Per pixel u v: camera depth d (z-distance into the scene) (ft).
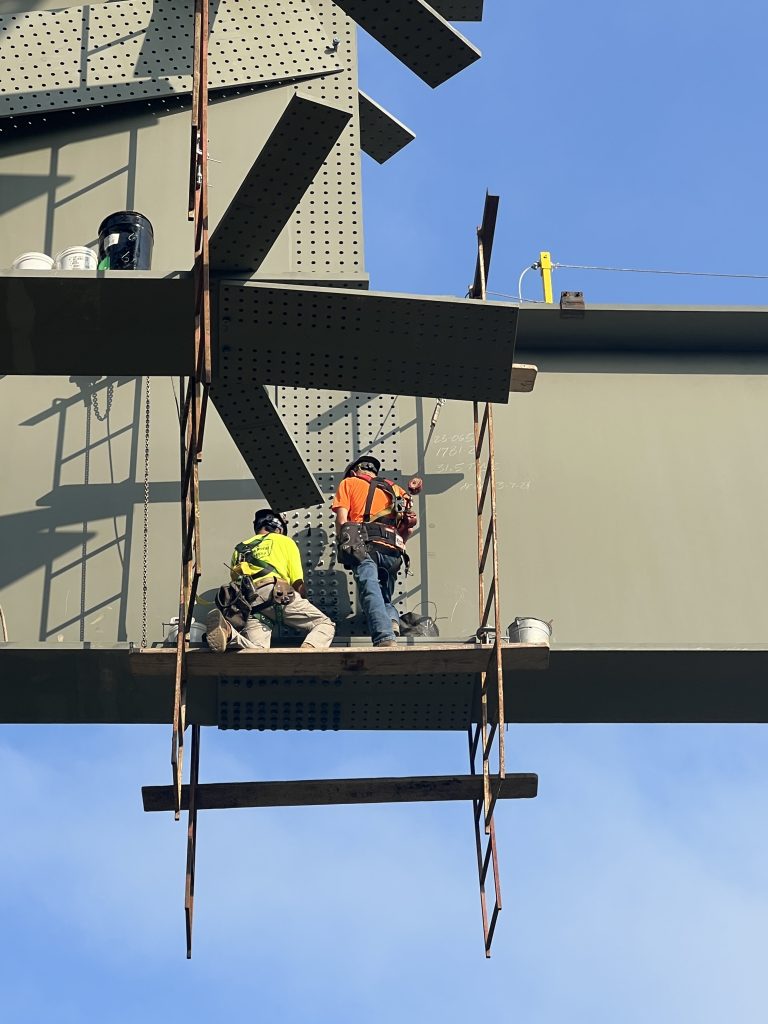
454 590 40.37
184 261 41.91
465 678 38.04
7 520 39.75
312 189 42.04
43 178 42.65
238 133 43.16
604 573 40.83
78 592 39.09
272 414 36.99
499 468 42.01
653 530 41.47
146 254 37.11
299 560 37.22
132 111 43.45
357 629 39.60
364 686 38.19
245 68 43.57
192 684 37.81
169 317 33.76
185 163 42.98
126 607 39.01
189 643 35.17
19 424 40.83
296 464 38.14
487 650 35.04
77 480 40.32
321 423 41.93
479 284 39.34
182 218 42.37
